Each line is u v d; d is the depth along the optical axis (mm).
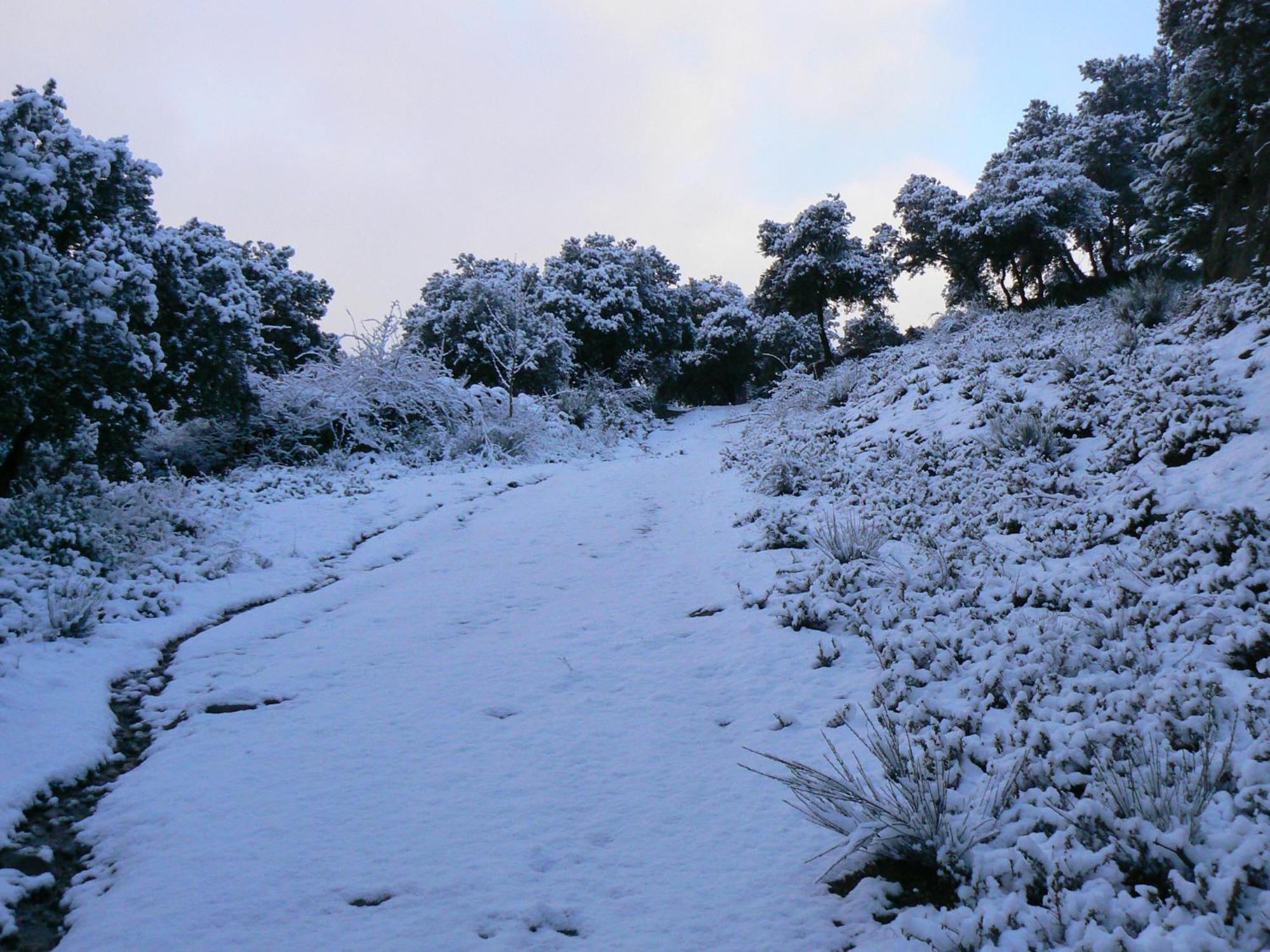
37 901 3740
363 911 3488
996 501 8742
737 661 6195
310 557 10438
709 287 55906
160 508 10383
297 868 3812
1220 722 3965
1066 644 5113
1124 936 2715
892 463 11523
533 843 3949
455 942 3258
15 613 7043
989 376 13445
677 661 6336
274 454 17281
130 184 13016
